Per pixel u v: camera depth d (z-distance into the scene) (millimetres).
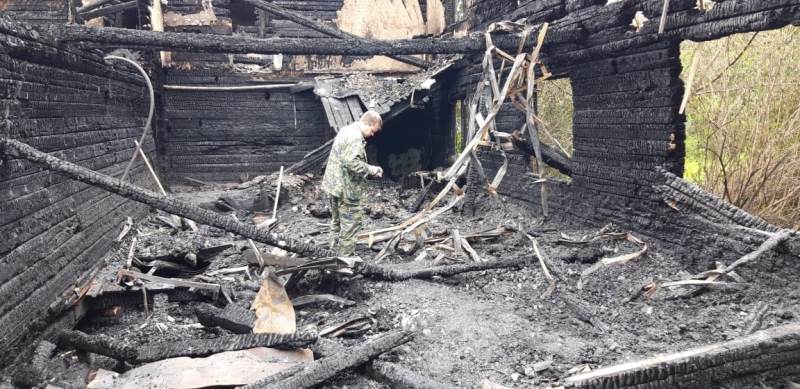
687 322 4223
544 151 7648
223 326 4000
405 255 6270
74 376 3316
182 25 12219
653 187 5387
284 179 10469
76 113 5426
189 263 5270
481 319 4379
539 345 3916
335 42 6652
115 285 4566
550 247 6207
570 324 4348
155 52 10469
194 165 12344
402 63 13391
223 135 12406
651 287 4797
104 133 6406
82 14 8109
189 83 12102
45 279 4082
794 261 4254
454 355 3803
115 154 6855
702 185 7699
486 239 6699
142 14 8977
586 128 6938
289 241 4883
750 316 4113
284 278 5051
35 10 7578
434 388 3158
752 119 7277
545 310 4613
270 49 6445
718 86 7695
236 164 12547
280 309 4109
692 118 8266
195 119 12234
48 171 4367
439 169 11922
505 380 3451
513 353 3814
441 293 4957
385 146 13898
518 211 8398
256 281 5254
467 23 10727
